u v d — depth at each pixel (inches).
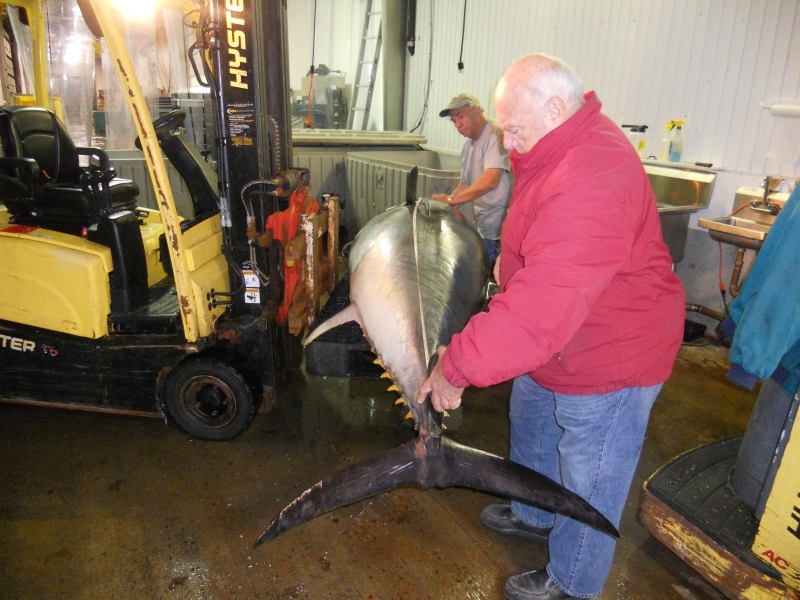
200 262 94.8
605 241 46.9
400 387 74.0
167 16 188.9
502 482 60.8
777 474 65.2
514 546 82.5
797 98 130.6
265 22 97.1
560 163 50.9
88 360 99.9
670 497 79.0
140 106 81.2
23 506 85.7
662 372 60.0
